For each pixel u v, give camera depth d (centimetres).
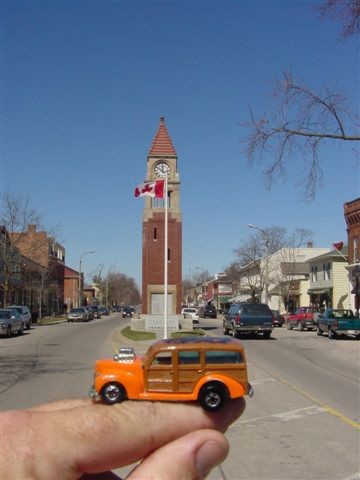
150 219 4575
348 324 3153
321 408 1087
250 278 8025
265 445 781
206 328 4631
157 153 4691
